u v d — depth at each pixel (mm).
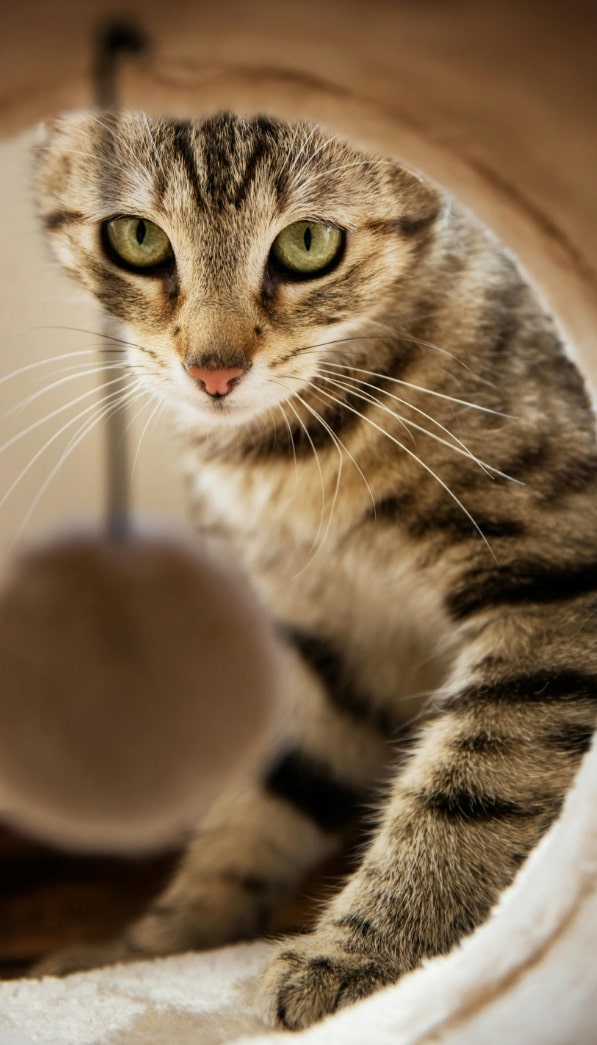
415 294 489
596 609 462
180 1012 450
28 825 597
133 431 637
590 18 348
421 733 482
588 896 384
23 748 574
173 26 367
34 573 574
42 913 576
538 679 458
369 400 489
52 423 642
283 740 560
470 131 381
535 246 396
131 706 578
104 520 603
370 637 539
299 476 503
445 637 500
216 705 585
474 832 447
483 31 354
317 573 526
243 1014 448
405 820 453
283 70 387
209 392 473
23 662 572
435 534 484
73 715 575
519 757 450
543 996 383
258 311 470
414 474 483
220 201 464
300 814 551
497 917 405
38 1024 445
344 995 435
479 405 478
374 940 445
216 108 409
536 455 473
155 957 513
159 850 613
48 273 581
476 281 489
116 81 396
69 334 632
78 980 476
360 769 558
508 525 474
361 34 362
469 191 400
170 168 466
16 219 610
